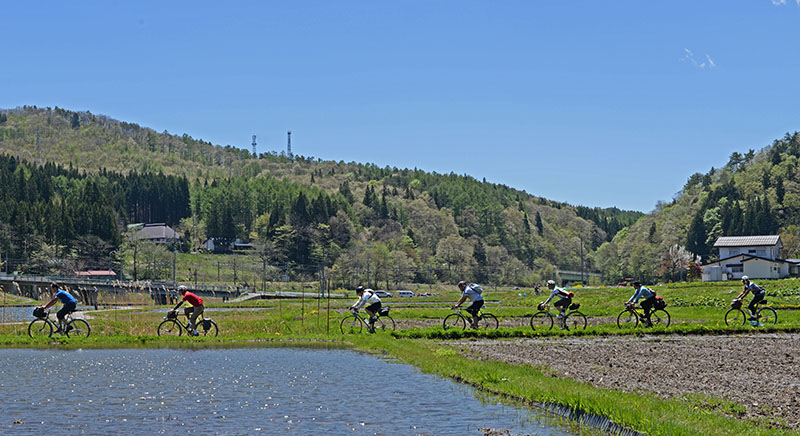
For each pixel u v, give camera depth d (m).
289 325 37.38
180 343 29.83
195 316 32.03
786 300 59.22
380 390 16.84
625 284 139.75
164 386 17.45
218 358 23.95
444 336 30.94
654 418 11.62
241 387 17.33
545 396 14.65
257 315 50.50
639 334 31.98
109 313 48.75
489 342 28.55
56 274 163.88
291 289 180.75
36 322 33.03
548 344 27.42
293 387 17.33
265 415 13.91
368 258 196.00
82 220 184.38
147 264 183.25
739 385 16.27
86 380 18.47
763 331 32.84
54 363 22.30
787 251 172.62
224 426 12.95
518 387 15.92
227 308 76.06
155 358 23.86
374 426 12.98
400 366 21.59
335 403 15.16
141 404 15.01
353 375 19.47
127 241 191.50
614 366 20.06
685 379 17.31
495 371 18.39
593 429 12.56
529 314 46.50
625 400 13.48
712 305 58.50
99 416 13.76
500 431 12.55
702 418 11.79
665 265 180.12
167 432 12.47
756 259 127.19
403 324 41.66
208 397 15.90
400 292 150.25
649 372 18.70
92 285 130.50
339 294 155.00
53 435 12.19
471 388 17.12
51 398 15.70
